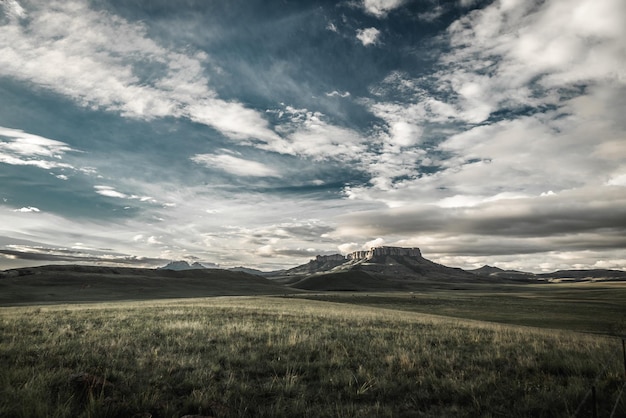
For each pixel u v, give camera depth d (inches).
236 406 256.4
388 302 3240.7
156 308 1047.0
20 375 282.7
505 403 268.4
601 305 3176.7
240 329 591.8
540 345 521.0
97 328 572.7
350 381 308.7
